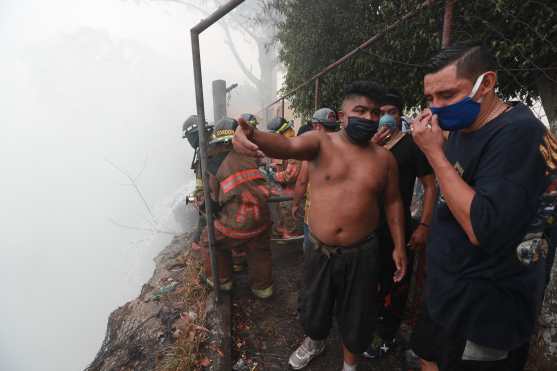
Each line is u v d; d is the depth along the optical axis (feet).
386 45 12.00
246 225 8.13
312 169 5.48
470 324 3.92
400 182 6.79
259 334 8.30
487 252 3.40
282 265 11.55
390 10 10.88
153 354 8.16
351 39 14.35
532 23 7.36
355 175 5.20
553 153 3.23
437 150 3.62
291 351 7.83
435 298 4.26
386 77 12.78
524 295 3.71
